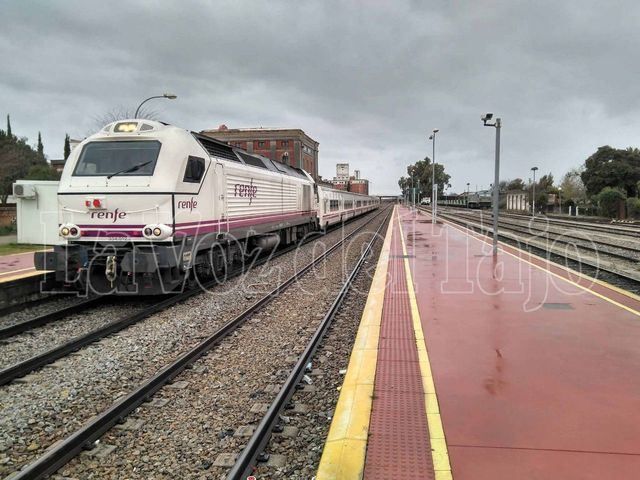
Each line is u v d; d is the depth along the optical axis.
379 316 7.40
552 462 3.27
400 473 3.18
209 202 10.73
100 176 9.20
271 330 7.81
